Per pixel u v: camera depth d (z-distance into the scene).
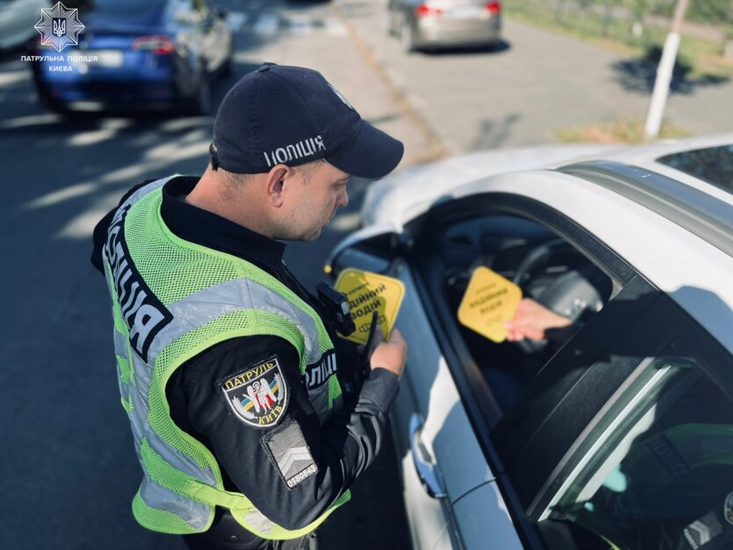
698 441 1.06
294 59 9.27
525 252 2.15
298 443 0.90
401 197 2.62
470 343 1.88
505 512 1.16
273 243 0.97
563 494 1.11
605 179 1.35
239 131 0.91
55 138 5.74
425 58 9.29
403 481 1.60
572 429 1.09
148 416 0.97
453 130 5.96
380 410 1.12
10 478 2.31
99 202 4.43
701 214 1.11
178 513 1.10
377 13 14.79
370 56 9.47
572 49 9.77
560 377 1.15
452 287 2.02
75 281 3.52
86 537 2.10
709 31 10.88
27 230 4.05
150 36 5.54
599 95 7.09
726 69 8.29
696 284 0.97
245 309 0.87
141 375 0.92
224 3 16.19
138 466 2.36
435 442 1.43
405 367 1.72
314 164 0.95
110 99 5.73
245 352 0.85
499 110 6.57
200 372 0.84
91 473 2.33
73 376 2.81
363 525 1.96
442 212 2.03
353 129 0.98
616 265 1.12
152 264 0.93
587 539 1.13
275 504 0.91
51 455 2.41
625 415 1.04
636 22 10.53
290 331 0.91
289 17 13.86
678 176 1.31
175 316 0.87
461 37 9.03
